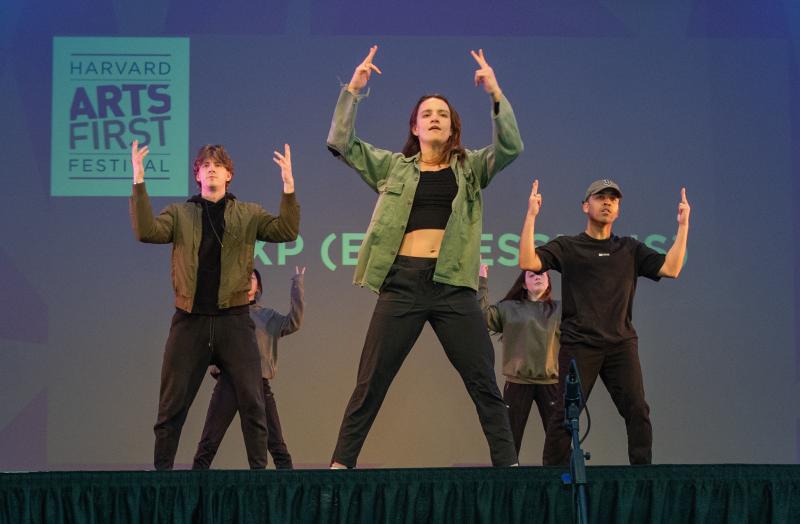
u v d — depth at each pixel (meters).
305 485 4.82
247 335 5.84
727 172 8.45
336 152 5.61
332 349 8.33
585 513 4.25
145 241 5.82
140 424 8.20
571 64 8.51
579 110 8.49
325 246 8.40
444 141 5.61
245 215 5.93
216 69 8.44
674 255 6.02
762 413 8.34
